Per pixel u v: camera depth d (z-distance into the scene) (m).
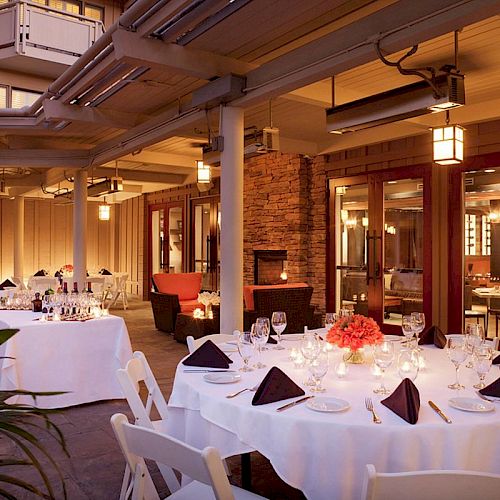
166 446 1.60
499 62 4.63
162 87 5.41
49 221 15.59
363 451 1.90
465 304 6.62
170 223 13.03
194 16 3.69
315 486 1.95
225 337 3.56
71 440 3.67
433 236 6.72
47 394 1.62
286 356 3.07
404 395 2.00
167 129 6.02
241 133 5.00
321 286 8.36
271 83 4.39
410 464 1.87
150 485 2.06
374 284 7.53
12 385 4.14
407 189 7.12
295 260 8.55
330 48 3.84
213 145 4.96
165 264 13.19
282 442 1.99
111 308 11.89
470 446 1.90
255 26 3.99
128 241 15.12
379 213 7.46
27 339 4.29
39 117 6.75
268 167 9.15
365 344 2.74
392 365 2.76
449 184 6.55
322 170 8.32
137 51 4.16
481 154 6.18
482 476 1.27
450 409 2.07
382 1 3.59
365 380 2.50
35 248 15.33
